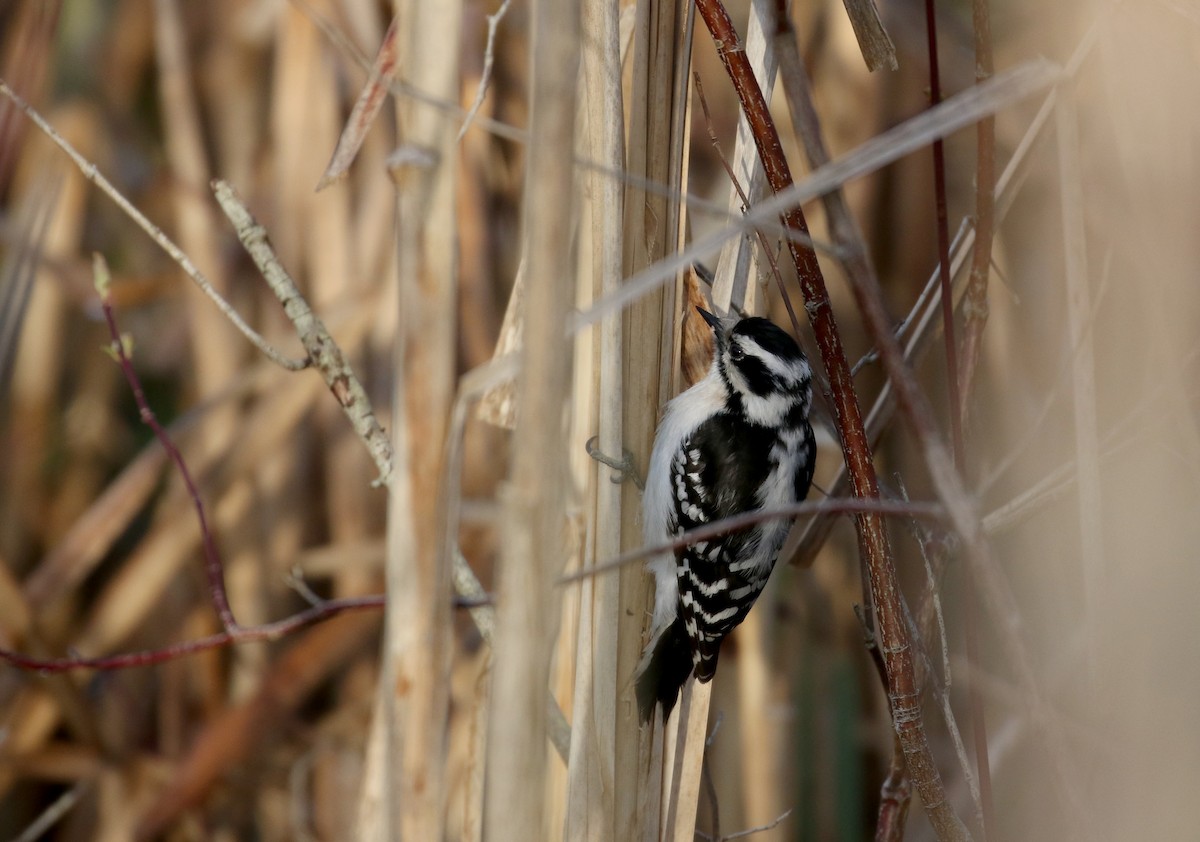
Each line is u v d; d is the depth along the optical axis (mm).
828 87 11227
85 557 11852
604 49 6586
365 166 11977
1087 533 6469
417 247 5273
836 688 11414
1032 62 4953
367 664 12289
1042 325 10000
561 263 4621
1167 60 6562
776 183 6156
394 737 5227
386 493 12406
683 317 8945
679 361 8328
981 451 9539
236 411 12461
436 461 5266
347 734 11805
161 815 11234
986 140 6793
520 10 11875
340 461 12000
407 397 5309
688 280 9289
